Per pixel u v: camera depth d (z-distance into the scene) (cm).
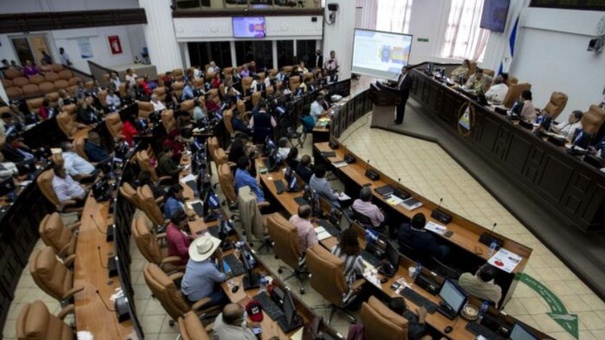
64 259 550
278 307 447
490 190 864
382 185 739
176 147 934
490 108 936
